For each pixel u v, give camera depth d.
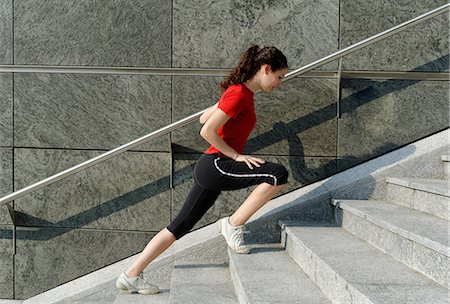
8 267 4.68
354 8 4.54
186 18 4.57
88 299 4.38
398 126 4.55
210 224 4.58
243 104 3.52
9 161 4.67
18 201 4.64
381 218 3.22
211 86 4.58
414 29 4.53
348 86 4.55
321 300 2.75
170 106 4.59
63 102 4.64
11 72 4.64
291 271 3.33
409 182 3.76
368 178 4.25
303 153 4.56
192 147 4.56
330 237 3.59
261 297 2.77
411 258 2.79
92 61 4.62
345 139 4.55
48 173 4.66
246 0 4.56
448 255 2.38
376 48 4.54
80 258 4.64
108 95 4.62
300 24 4.55
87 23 4.62
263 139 4.57
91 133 4.63
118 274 4.44
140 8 4.60
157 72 4.59
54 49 4.64
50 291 4.61
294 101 4.55
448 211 3.19
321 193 4.27
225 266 4.12
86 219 4.63
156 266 4.24
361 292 2.34
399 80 4.54
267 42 4.57
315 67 4.24
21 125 4.65
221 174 3.58
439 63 4.54
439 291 2.37
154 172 4.59
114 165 4.61
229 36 4.57
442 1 4.51
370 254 3.09
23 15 4.64
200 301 3.19
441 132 4.52
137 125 4.61
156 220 4.61
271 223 4.25
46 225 4.65
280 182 3.62
